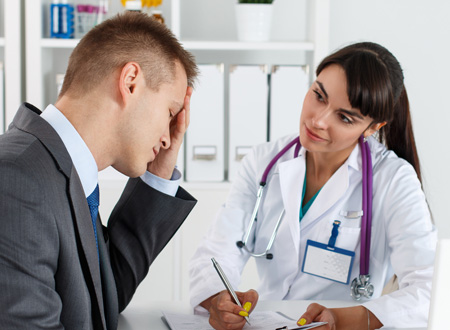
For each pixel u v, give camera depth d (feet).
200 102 8.78
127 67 3.79
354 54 4.89
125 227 4.78
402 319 4.57
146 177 4.80
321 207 5.49
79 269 3.57
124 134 3.90
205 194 8.86
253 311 4.82
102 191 8.71
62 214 3.44
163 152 4.73
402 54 10.01
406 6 9.89
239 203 5.90
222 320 4.43
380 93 4.81
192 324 4.57
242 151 8.89
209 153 8.87
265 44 8.78
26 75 8.70
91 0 9.20
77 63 3.87
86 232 3.65
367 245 5.28
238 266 5.59
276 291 5.68
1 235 3.23
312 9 9.00
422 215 5.17
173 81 4.01
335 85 4.86
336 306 5.02
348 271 5.32
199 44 8.68
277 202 5.74
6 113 8.63
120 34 3.86
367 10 9.87
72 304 3.54
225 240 5.63
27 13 8.51
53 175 3.44
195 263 5.46
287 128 8.91
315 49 8.85
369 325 4.54
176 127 4.68
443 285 3.47
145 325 4.60
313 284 5.48
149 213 4.75
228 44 8.71
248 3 8.82
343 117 4.93
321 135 5.03
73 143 3.77
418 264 4.91
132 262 4.73
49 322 3.34
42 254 3.32
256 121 8.87
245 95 8.82
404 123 5.70
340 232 5.39
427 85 10.10
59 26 8.79
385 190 5.39
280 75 8.82
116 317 4.28
